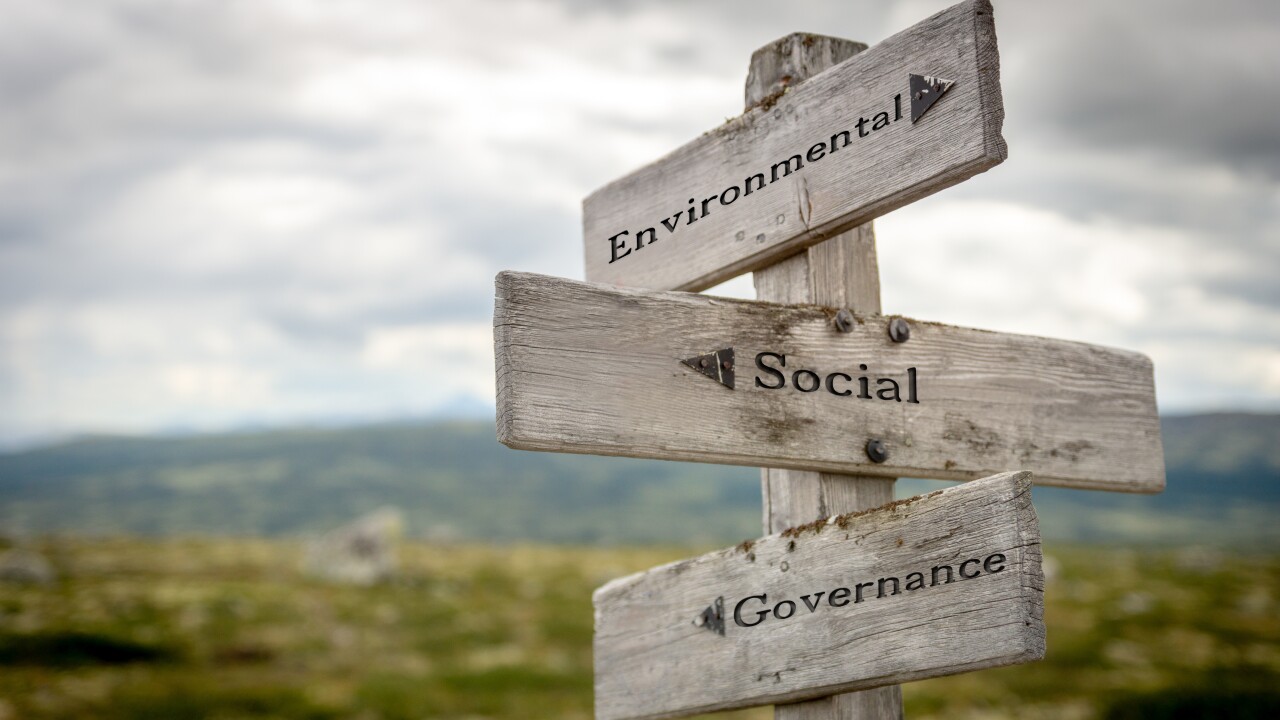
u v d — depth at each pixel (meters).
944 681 14.83
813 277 2.13
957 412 2.15
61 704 12.66
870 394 2.10
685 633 2.19
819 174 2.09
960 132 1.96
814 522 2.07
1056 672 15.50
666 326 2.01
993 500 1.93
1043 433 2.21
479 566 33.50
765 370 2.05
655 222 2.28
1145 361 2.32
